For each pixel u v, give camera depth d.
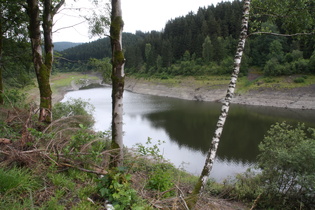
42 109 6.34
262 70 57.78
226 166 15.32
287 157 7.85
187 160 16.44
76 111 13.23
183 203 3.89
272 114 34.06
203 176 6.08
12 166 3.41
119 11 4.19
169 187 4.27
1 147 3.76
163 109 38.31
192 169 14.83
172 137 22.11
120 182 3.42
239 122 28.81
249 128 25.58
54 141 4.12
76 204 3.07
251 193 8.57
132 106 41.53
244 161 16.16
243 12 6.19
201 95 52.22
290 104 40.22
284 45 59.72
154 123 28.06
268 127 25.94
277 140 9.60
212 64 67.69
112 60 4.23
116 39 4.15
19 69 12.23
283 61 54.28
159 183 4.11
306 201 8.02
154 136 22.39
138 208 2.87
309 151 7.50
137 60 84.69
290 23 6.92
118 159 4.15
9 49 11.08
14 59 11.23
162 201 3.57
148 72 79.44
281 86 44.91
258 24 6.76
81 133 4.16
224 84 53.97
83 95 47.50
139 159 5.26
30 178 3.23
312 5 6.42
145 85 68.62
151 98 53.16
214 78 59.97
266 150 9.23
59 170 3.81
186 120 29.84
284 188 8.29
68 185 3.43
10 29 10.73
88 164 4.19
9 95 9.98
